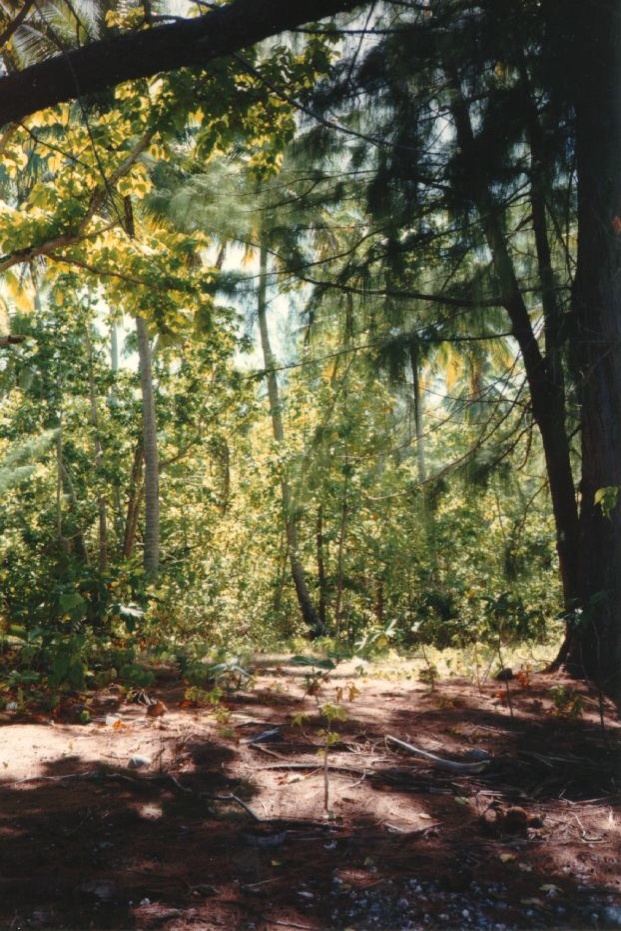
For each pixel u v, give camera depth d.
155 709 5.39
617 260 7.22
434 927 2.69
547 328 7.73
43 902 2.77
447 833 3.49
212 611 15.88
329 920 2.72
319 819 3.58
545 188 6.99
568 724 5.59
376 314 8.93
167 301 10.86
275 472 18.98
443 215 8.03
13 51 7.63
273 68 7.41
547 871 3.15
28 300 12.89
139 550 19.78
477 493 9.10
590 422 7.61
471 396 9.05
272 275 9.19
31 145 10.83
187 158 10.48
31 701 5.63
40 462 16.94
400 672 7.75
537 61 6.61
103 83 4.56
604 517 7.56
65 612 6.39
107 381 17.91
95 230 10.61
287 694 6.31
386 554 19.34
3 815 3.52
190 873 3.02
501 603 7.02
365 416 14.37
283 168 8.89
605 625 7.46
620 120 6.71
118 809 3.62
